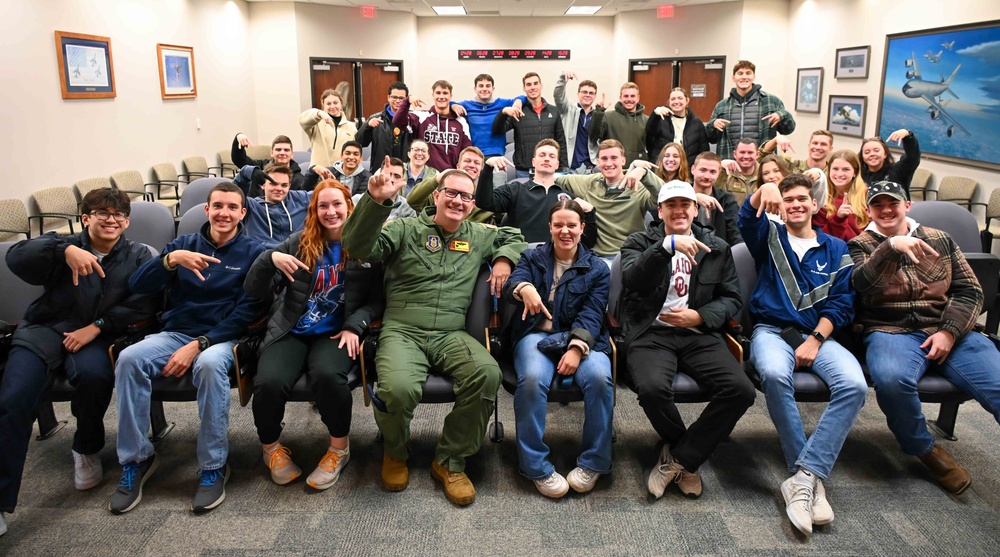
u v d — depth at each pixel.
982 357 2.28
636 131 5.26
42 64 5.51
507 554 2.03
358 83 10.74
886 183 2.53
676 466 2.32
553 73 11.94
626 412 2.98
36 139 5.45
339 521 2.19
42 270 2.37
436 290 2.50
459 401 2.30
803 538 2.09
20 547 2.05
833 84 8.24
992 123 5.35
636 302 2.53
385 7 10.46
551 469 2.34
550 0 9.77
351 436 2.74
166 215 3.35
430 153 5.19
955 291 2.43
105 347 2.39
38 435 2.76
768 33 9.66
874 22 7.26
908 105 6.57
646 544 2.07
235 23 9.36
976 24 5.52
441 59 11.91
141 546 2.06
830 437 2.21
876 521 2.17
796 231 2.62
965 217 3.19
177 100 7.93
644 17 10.88
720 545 2.07
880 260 2.35
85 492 2.35
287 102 9.99
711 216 3.44
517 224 3.60
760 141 5.40
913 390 2.27
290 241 2.57
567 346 2.37
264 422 2.33
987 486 2.35
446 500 2.30
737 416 2.23
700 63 10.42
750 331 2.69
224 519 2.20
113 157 6.59
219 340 2.42
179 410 2.99
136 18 7.02
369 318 2.51
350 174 4.59
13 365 2.24
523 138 5.13
